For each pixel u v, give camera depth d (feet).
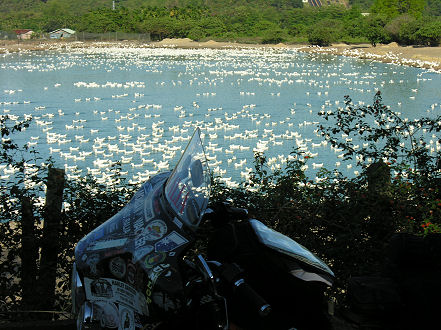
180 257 10.84
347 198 26.94
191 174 11.51
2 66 420.36
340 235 24.07
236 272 10.10
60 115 216.54
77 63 446.19
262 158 31.24
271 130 175.94
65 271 24.64
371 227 25.38
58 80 334.85
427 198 27.37
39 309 23.76
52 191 24.72
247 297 9.75
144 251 10.96
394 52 495.82
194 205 10.98
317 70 383.04
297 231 26.27
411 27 512.63
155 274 10.50
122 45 630.74
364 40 594.65
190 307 10.37
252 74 363.35
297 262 10.60
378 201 25.63
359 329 11.71
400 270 11.78
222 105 240.53
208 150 150.71
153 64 438.40
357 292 11.62
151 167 134.51
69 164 136.87
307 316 10.55
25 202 24.45
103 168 131.75
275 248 10.45
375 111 33.53
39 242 24.03
